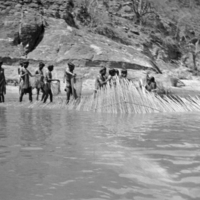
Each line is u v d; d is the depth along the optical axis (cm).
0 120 564
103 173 224
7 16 3166
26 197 178
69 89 1083
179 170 232
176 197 180
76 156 276
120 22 5019
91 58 3059
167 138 373
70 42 3166
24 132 413
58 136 381
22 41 3070
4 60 2855
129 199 177
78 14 4197
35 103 1017
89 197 179
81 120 573
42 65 1202
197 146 325
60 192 186
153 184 201
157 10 7175
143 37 5012
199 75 5503
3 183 202
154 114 728
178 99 930
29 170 232
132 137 379
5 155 279
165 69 4825
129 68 3222
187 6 8038
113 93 822
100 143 337
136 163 252
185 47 6353
